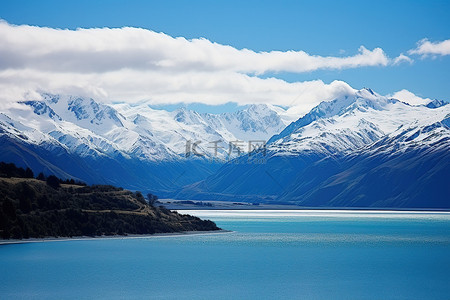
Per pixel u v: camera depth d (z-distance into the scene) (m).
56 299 163.00
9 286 179.38
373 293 171.75
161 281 188.12
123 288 177.25
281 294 170.38
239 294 170.25
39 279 189.75
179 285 181.88
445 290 175.50
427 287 179.88
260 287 179.75
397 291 174.25
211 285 182.00
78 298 164.38
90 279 190.12
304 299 164.38
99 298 164.62
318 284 184.25
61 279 189.88
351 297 166.88
